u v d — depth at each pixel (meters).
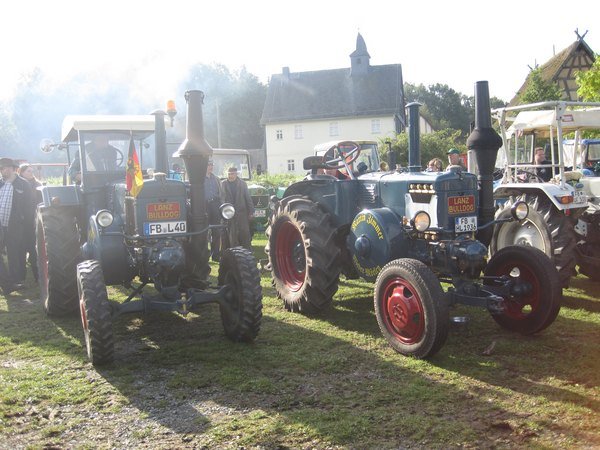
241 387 3.79
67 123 6.21
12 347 4.82
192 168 4.85
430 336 4.14
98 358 4.25
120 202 5.25
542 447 2.94
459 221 4.80
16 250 7.47
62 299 5.69
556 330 4.99
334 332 5.06
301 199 5.95
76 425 3.31
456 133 30.08
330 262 5.45
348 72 45.00
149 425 3.29
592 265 6.73
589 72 11.92
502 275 5.00
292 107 44.03
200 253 4.98
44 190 5.81
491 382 3.83
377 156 10.99
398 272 4.36
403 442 3.03
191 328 5.33
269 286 7.09
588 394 3.60
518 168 7.67
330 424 3.23
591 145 8.59
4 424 3.34
